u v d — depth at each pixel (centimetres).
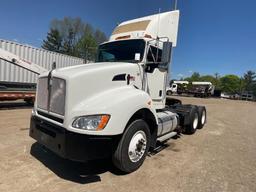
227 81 8775
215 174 412
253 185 375
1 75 1145
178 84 4853
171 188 349
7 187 321
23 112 944
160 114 553
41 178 355
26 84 1107
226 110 1778
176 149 556
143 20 555
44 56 1369
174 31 602
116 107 351
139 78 470
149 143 432
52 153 459
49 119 370
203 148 578
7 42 1170
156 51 511
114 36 576
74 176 371
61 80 351
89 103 349
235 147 607
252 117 1393
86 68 386
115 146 376
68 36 6159
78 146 325
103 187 340
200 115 819
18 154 445
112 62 489
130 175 388
